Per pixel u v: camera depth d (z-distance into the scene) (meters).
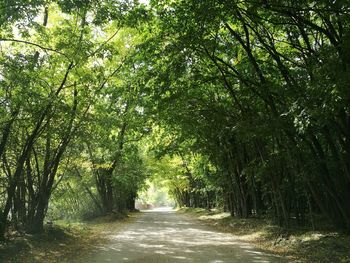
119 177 31.94
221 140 20.27
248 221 21.56
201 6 11.02
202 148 23.28
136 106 17.94
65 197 28.56
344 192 13.02
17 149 14.96
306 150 13.96
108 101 18.27
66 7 10.95
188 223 27.09
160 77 13.84
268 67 14.40
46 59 13.35
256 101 15.62
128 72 15.98
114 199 40.06
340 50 9.05
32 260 11.27
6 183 15.62
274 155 16.58
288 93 11.27
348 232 12.91
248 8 11.48
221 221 25.48
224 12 11.85
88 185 30.97
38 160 17.64
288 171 16.81
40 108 13.39
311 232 14.29
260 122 12.48
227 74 15.61
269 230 16.97
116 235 18.58
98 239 16.89
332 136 13.63
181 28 12.82
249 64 15.02
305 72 12.25
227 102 17.52
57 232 16.45
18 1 10.36
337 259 10.20
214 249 13.24
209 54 13.99
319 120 8.76
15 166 15.22
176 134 22.28
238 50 15.48
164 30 13.26
